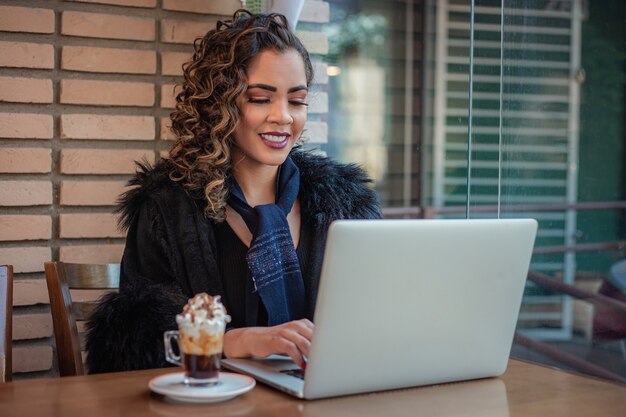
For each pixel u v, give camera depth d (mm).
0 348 1610
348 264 1265
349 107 4699
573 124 6207
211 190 1842
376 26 4742
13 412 1211
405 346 1363
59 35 2703
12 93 2646
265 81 1835
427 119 5090
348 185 2018
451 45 5090
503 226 1417
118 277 1994
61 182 2713
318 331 1269
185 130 1911
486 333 1456
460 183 5242
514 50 2707
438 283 1369
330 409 1268
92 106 2738
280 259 1824
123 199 1930
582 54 6395
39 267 2691
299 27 3051
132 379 1414
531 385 1464
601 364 2875
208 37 1913
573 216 4754
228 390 1278
